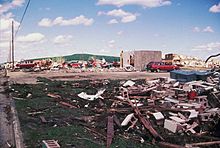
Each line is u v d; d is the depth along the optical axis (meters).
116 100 15.80
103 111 13.17
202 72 22.70
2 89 22.25
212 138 9.22
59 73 44.22
